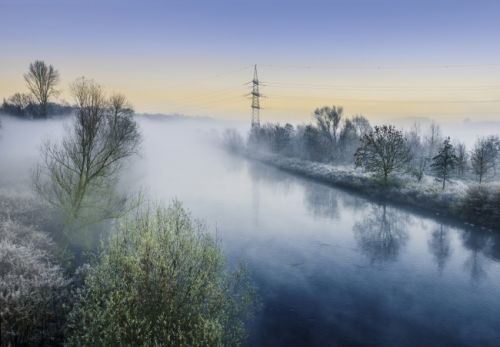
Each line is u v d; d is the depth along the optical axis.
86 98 22.98
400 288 22.48
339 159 78.00
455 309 20.08
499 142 62.56
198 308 14.38
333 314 19.33
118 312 13.01
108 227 27.67
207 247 16.69
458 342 17.17
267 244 29.55
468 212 35.84
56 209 25.00
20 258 16.52
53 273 16.09
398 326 18.39
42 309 13.68
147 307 13.70
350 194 48.78
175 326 13.38
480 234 32.16
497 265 25.86
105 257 15.72
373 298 21.19
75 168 22.86
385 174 48.69
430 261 26.62
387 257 27.38
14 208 26.28
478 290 22.27
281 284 22.62
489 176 55.50
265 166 76.50
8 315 12.47
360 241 30.70
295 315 19.09
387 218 37.50
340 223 35.81
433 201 40.34
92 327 13.12
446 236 31.83
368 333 17.72
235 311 17.58
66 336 13.72
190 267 15.38
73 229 23.31
